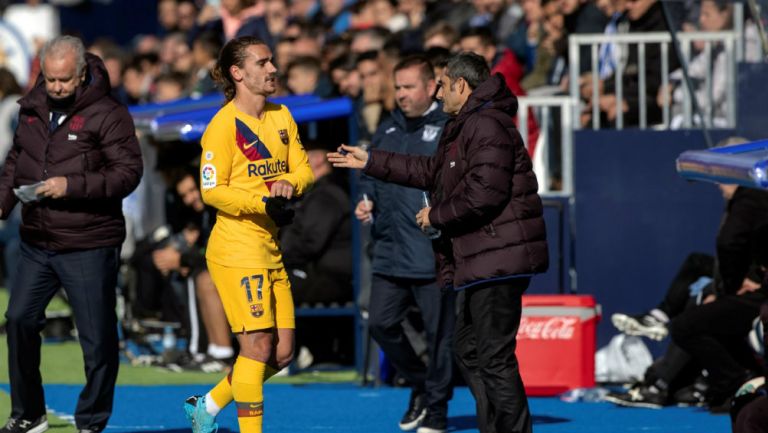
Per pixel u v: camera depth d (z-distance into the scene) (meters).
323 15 58.28
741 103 37.25
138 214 44.84
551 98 38.25
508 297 23.50
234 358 39.81
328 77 43.56
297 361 39.94
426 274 28.91
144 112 41.62
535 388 34.28
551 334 34.25
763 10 29.45
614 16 42.78
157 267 41.25
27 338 26.58
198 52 52.53
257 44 24.14
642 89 38.38
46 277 26.39
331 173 38.66
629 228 37.53
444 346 28.92
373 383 36.66
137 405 33.66
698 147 37.31
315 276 37.94
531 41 48.47
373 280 29.91
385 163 25.34
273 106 24.81
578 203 37.66
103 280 26.22
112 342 26.48
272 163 24.34
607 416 31.70
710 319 30.80
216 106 41.12
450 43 42.56
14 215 53.56
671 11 37.91
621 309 37.59
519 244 23.27
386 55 38.03
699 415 31.70
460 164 23.50
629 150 37.53
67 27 73.31
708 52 37.78
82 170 25.86
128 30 74.81
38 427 27.08
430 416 29.05
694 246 37.41
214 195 23.86
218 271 24.34
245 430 24.50
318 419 31.47
